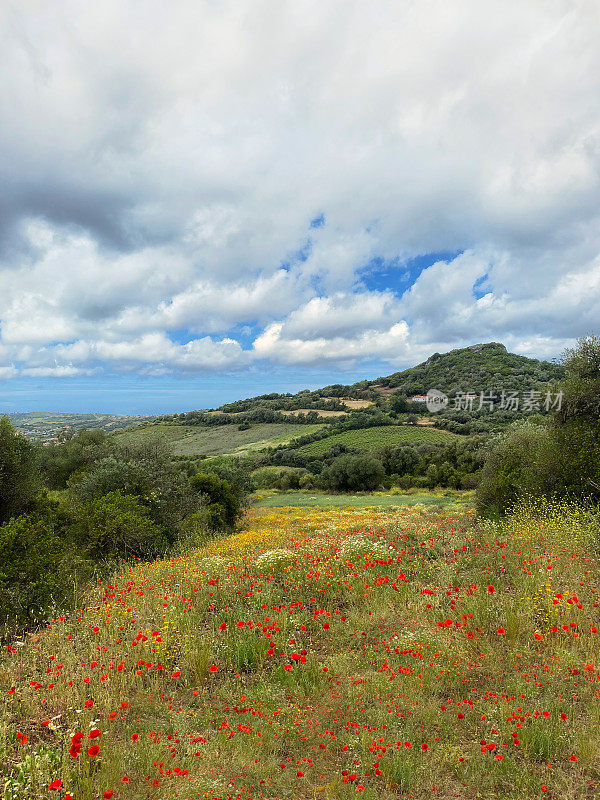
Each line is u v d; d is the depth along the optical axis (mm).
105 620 6762
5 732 4094
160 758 3865
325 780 3650
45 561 9336
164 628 6289
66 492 31641
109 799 3189
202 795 3357
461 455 60875
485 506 21562
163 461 32312
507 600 6598
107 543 16156
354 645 6117
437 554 10102
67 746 3902
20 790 3287
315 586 8172
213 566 9977
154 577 9984
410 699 4613
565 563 7871
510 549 9188
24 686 5031
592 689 4484
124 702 4520
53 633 6570
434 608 6840
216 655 5934
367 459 59188
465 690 4844
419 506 33562
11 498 19656
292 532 20203
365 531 14844
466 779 3512
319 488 63094
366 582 8102
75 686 4977
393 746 3887
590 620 5848
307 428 110438
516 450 22625
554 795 3328
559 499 15906
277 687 5133
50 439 53844
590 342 18641
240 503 37375
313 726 4305
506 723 4074
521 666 5082
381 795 3424
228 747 4059
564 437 18094
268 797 3461
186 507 26031
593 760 3598
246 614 6941
